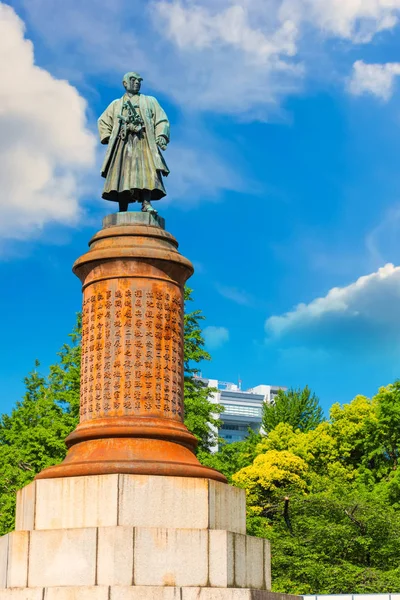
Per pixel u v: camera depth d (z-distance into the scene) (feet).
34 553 47.34
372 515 108.88
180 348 54.70
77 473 49.14
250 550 50.01
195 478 49.34
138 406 52.21
